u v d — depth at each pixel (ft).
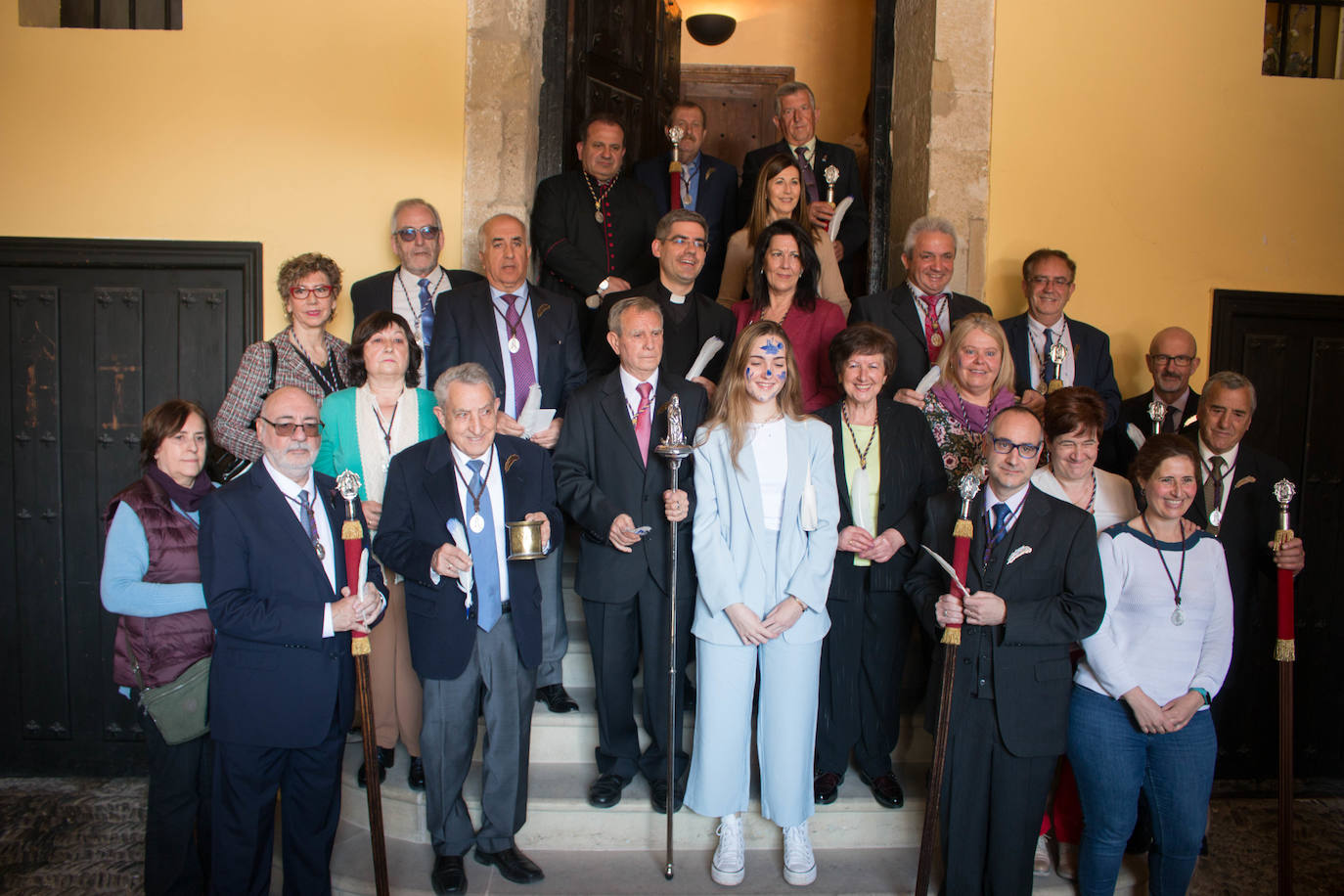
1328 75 15.89
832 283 13.82
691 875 10.21
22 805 13.29
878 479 10.84
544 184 14.56
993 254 14.69
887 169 16.37
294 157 13.94
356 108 13.94
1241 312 14.89
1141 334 14.87
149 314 14.17
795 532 9.96
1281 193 14.90
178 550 9.41
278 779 9.03
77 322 14.16
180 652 9.27
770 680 9.93
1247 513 11.66
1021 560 9.31
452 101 13.99
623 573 10.46
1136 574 9.39
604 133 14.46
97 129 13.84
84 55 13.79
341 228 13.99
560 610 12.11
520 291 12.42
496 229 12.07
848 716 10.92
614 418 10.68
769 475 10.05
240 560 8.72
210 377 14.19
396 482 9.75
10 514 14.23
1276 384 15.06
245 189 13.96
